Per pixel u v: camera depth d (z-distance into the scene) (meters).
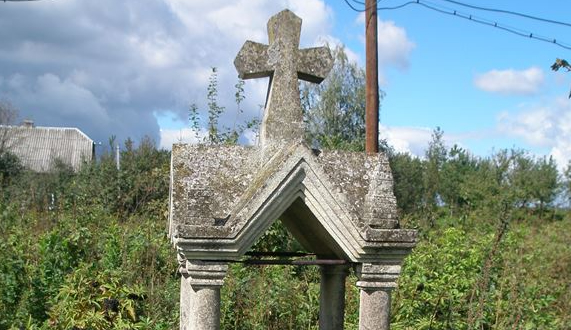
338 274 5.89
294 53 5.35
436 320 9.02
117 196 17.61
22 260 9.45
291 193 4.89
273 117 5.26
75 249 10.14
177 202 5.02
